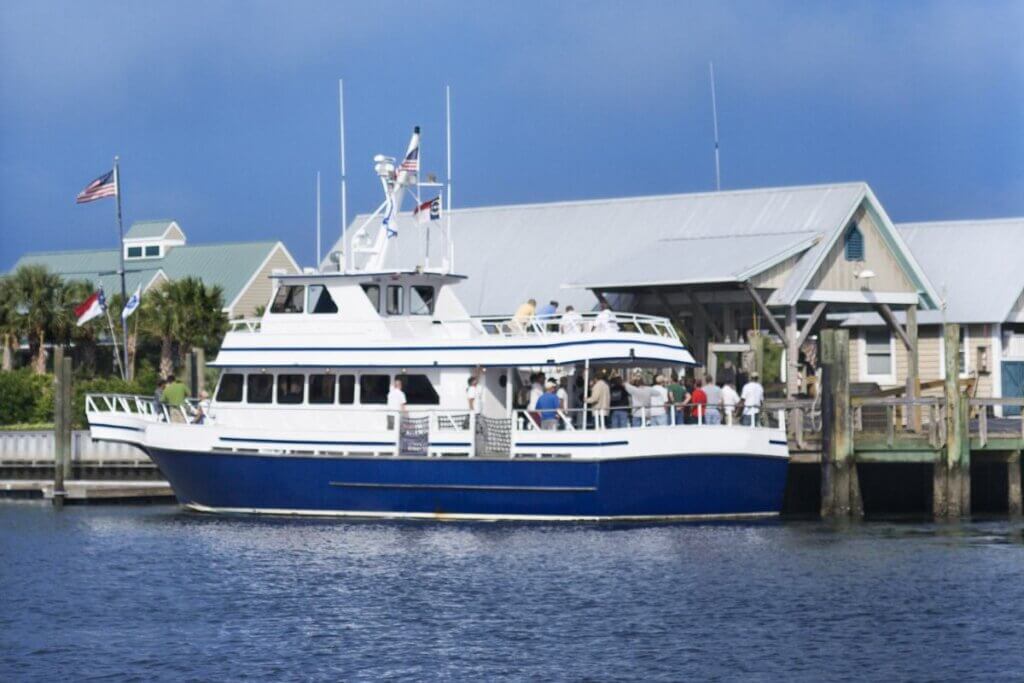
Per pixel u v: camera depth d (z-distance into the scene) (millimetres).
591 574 51656
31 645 42750
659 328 76875
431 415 61844
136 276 137000
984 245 87500
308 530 60125
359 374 63188
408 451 61312
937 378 85250
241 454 63094
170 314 110688
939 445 62656
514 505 60469
